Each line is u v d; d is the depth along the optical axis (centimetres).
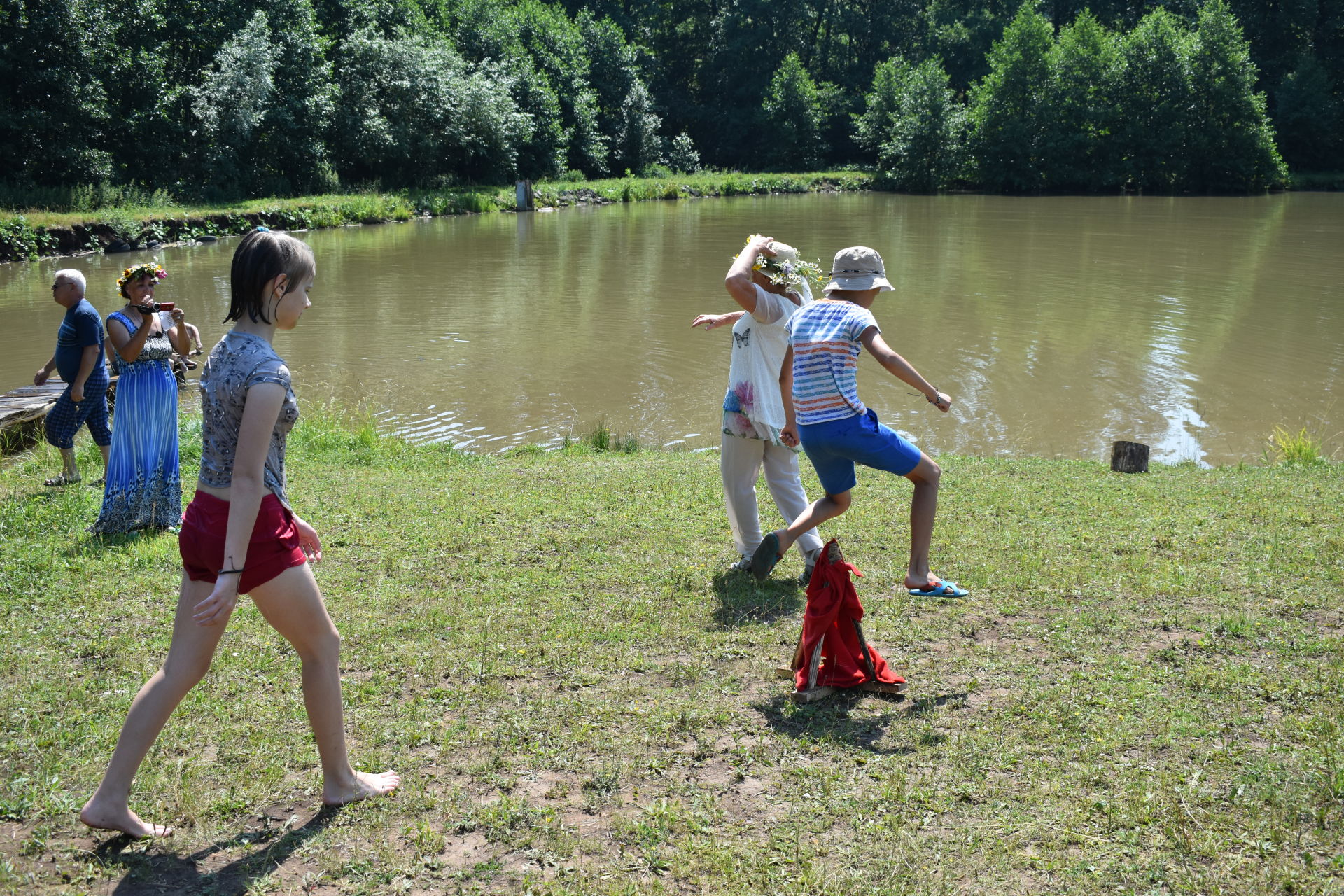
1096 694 429
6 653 478
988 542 649
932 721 411
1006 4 7962
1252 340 1725
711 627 518
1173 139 5834
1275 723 399
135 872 315
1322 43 6850
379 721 413
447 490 808
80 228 2903
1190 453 1128
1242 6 6875
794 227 3762
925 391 474
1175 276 2483
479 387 1429
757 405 582
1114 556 620
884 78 6769
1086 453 1130
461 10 5744
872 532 676
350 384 1440
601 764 382
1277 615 514
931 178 6172
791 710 421
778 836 334
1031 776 365
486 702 431
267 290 322
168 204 3603
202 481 325
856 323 483
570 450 1055
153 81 3850
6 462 938
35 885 308
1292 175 6378
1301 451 1017
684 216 4381
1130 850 321
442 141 5044
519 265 2730
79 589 566
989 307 2047
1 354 1577
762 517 726
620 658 477
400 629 508
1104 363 1564
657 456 1005
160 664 468
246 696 430
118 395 679
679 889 308
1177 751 381
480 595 560
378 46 4731
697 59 8219
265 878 313
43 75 3394
